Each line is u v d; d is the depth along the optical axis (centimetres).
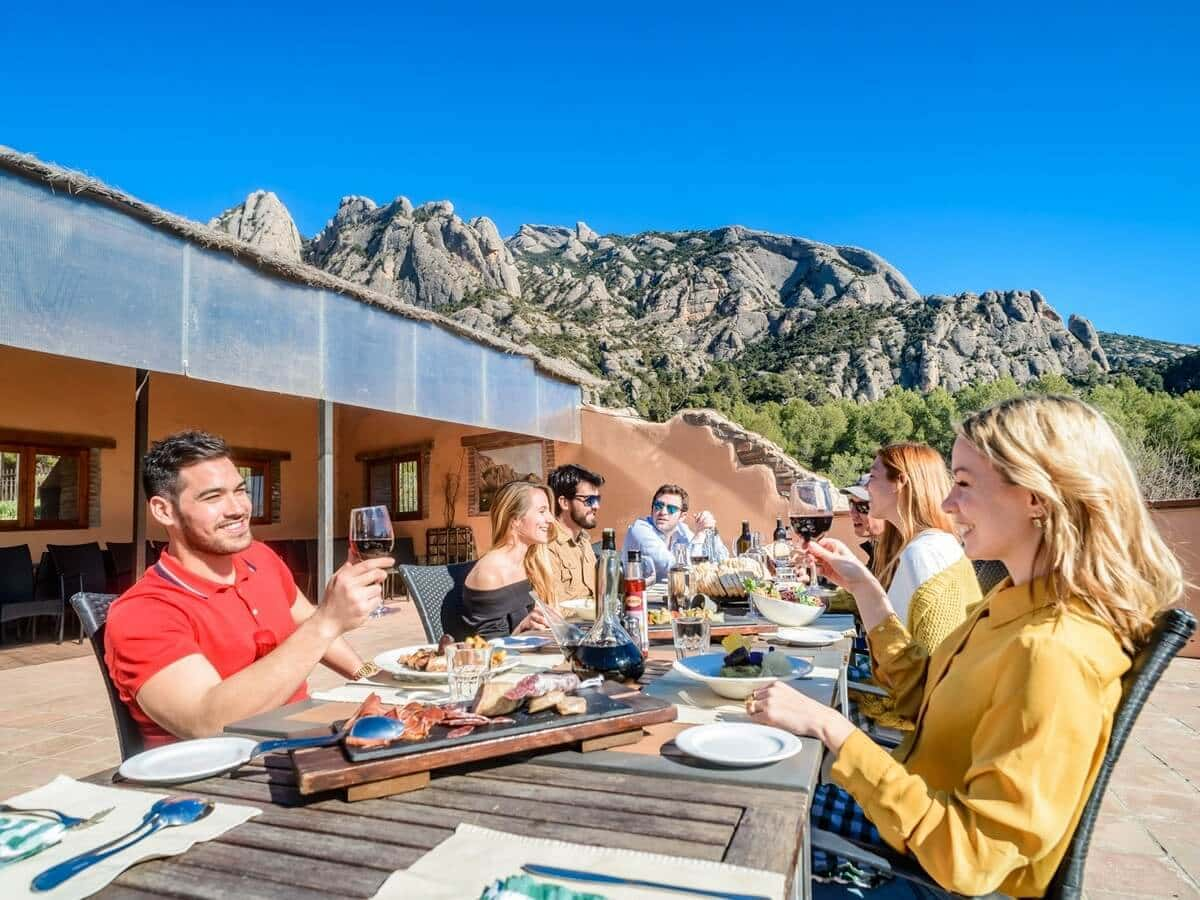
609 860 82
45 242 474
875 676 189
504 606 276
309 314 671
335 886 80
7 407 824
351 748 106
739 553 425
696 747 116
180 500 170
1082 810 105
